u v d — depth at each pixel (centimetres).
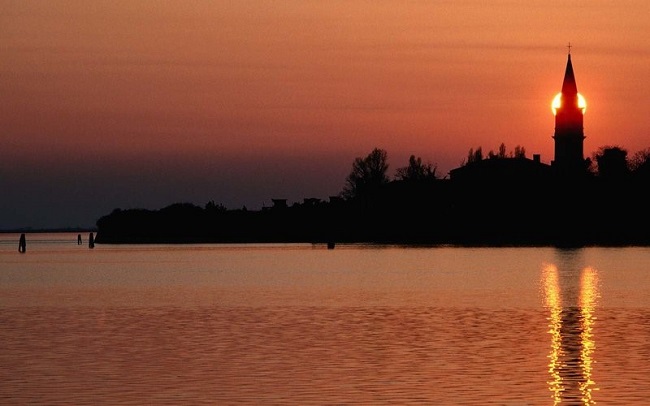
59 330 9644
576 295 13788
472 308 11875
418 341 8700
